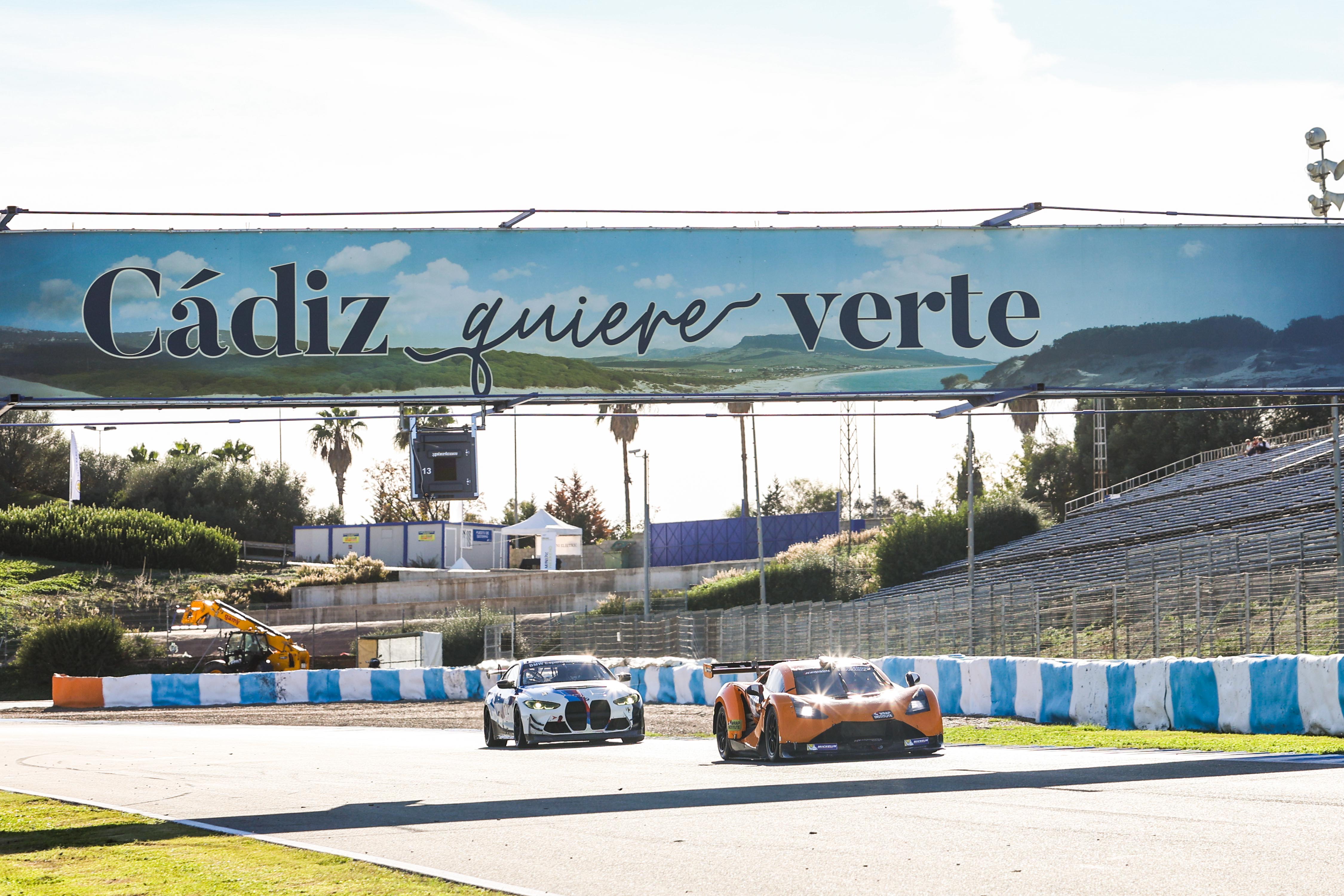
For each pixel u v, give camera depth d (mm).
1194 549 62156
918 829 14188
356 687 72750
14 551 130375
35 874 12930
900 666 41594
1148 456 135125
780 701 24844
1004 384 26047
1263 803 15422
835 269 26000
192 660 93625
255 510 182750
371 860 13305
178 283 25172
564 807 18000
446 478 26500
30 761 31203
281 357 25250
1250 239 26625
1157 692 30766
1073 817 14664
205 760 30250
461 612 99750
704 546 145125
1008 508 103000
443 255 25609
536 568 138375
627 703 33469
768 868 12031
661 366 25703
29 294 24906
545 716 32594
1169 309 26391
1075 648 49375
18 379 24812
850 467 109812
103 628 90812
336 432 183625
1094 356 26203
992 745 27750
